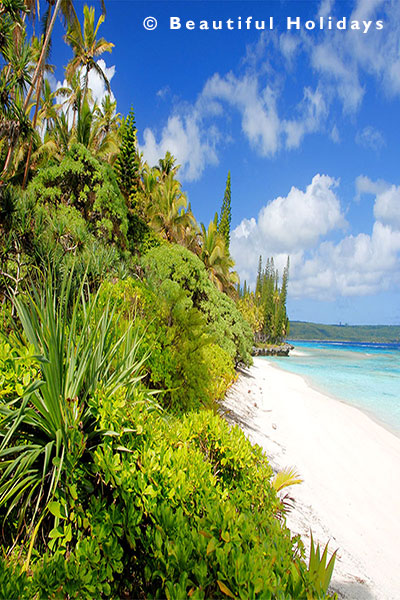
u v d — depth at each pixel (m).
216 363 10.00
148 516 2.10
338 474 7.56
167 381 5.00
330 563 1.75
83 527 2.03
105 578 1.78
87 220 14.48
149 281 7.33
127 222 16.61
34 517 2.08
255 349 56.69
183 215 28.91
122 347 3.48
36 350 2.50
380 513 6.14
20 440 2.34
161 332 5.38
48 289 2.83
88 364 2.68
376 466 8.48
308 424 11.34
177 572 1.68
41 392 2.36
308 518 5.32
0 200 4.88
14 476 2.03
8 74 11.35
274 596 1.56
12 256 4.48
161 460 2.41
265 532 2.30
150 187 29.28
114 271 6.55
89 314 2.92
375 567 4.54
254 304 83.69
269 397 14.96
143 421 2.59
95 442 2.45
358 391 20.47
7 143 11.98
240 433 3.50
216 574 1.65
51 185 14.62
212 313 16.64
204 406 5.88
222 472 3.20
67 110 24.72
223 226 44.91
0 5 10.77
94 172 15.17
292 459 7.77
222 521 1.99
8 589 1.51
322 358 53.66
